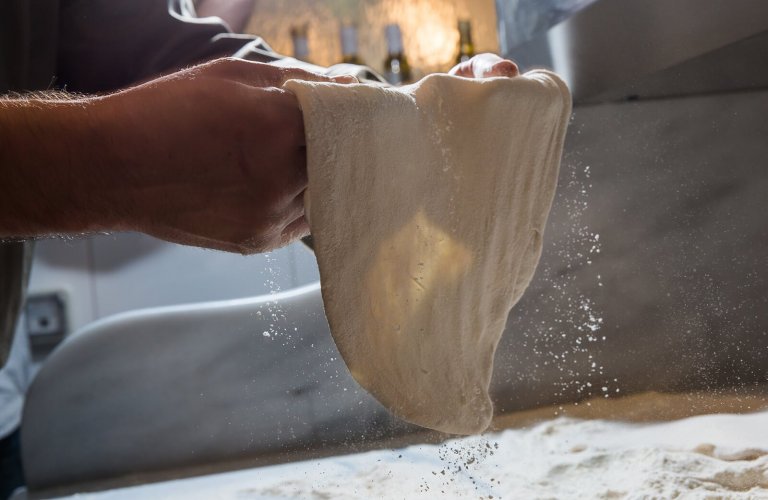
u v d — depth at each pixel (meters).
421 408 0.50
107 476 1.08
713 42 0.70
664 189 1.05
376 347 0.48
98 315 1.69
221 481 0.93
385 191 0.47
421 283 0.50
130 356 1.09
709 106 1.04
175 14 1.01
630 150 1.06
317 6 1.58
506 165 0.52
